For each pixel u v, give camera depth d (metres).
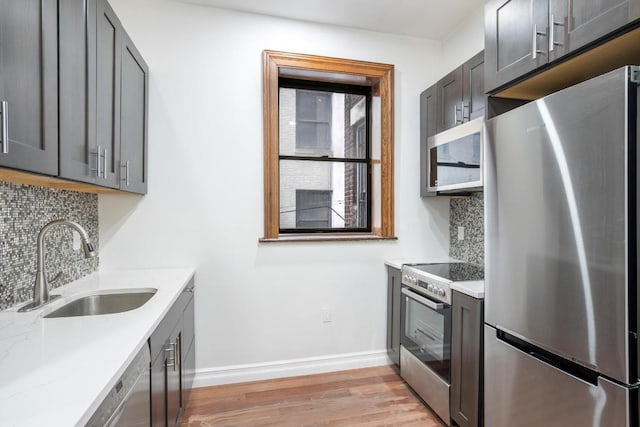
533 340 1.34
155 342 1.32
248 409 2.14
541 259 1.30
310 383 2.47
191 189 2.40
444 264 2.53
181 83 2.37
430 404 2.10
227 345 2.47
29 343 1.02
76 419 0.65
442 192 2.50
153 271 2.22
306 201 2.82
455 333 1.87
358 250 2.72
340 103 2.89
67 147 1.20
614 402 1.05
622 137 1.01
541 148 1.29
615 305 1.04
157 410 1.36
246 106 2.47
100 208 2.26
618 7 1.11
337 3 2.37
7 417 0.66
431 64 2.89
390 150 2.75
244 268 2.49
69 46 1.22
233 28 2.45
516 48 1.56
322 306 2.65
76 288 1.76
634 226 1.01
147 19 2.32
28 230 1.54
